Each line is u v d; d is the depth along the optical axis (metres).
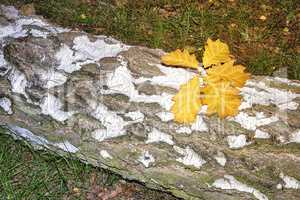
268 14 3.39
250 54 3.14
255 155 2.04
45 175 2.52
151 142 2.16
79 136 2.29
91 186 2.58
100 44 2.39
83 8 3.37
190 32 3.25
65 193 2.52
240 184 2.08
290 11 3.38
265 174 2.03
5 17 2.54
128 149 2.21
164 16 3.34
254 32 3.27
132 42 3.19
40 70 2.31
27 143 2.55
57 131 2.34
